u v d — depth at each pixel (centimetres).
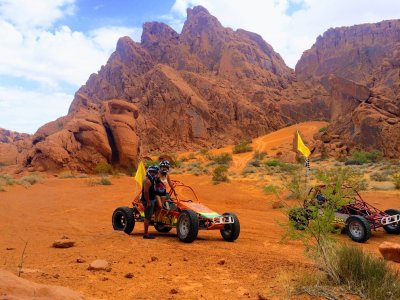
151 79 11888
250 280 605
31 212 1722
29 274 615
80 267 684
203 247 898
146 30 14888
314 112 12194
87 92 13600
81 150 5441
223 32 15150
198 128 10750
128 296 522
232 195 2366
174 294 534
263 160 6369
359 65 13262
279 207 1788
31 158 5519
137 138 5878
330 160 5412
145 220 1026
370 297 473
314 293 502
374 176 3078
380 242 1066
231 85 12850
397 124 5212
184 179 3675
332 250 571
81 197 2366
